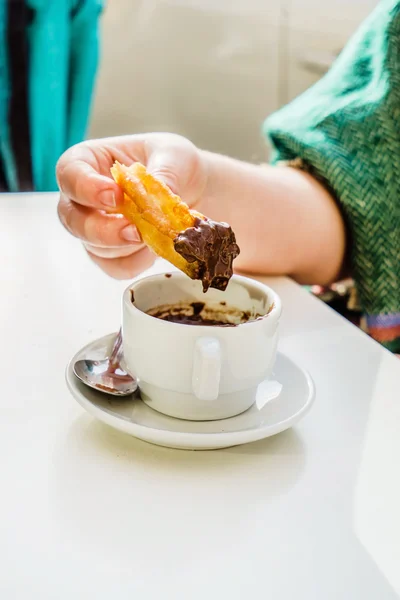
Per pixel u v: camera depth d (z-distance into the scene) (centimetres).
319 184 88
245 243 78
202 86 186
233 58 185
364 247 84
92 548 44
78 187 57
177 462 50
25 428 52
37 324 65
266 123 97
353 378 60
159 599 42
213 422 52
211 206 76
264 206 79
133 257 70
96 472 49
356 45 97
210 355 50
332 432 54
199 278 52
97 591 42
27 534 44
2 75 129
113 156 66
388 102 85
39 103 133
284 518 46
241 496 48
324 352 64
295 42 186
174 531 45
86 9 133
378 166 84
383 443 53
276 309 54
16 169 140
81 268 78
